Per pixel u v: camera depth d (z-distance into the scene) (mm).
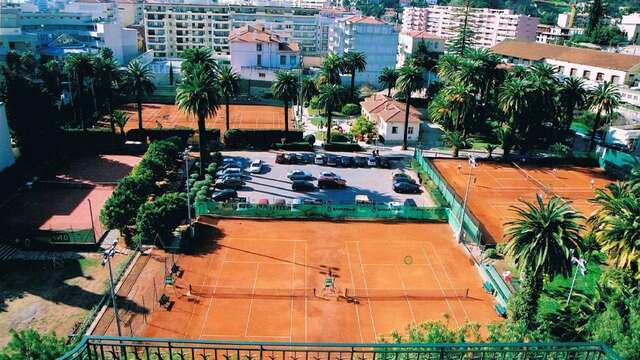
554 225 38375
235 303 42688
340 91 83688
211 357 34406
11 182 65688
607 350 17328
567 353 17969
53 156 76938
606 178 78375
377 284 46469
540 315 38000
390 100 102812
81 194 64062
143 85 83250
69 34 160375
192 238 53000
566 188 73312
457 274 48812
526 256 38125
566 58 133000
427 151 86938
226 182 66625
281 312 41750
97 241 51062
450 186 71938
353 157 78875
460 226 54625
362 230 57188
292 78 83812
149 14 171375
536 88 81562
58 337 37344
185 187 66375
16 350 24000
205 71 71188
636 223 38969
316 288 45375
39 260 47750
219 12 175750
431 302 44094
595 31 184875
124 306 41344
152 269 47094
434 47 156125
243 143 84812
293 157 78125
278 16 181125
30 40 129750
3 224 54469
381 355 22469
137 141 84812
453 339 26266
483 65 91438
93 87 94312
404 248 53438
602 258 51625
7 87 72375
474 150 89188
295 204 59375
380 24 140875
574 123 106625
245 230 55969
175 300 42625
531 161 84125
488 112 96375
